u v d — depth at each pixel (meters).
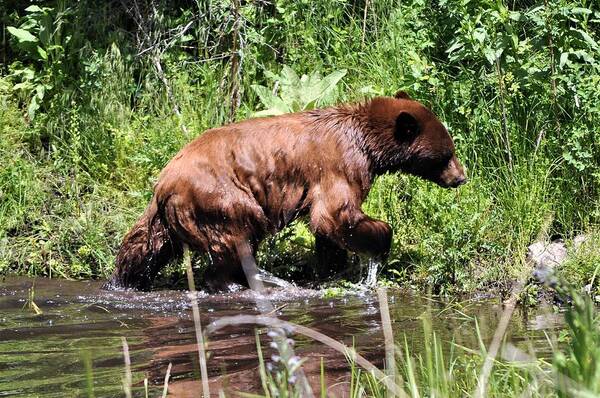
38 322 10.81
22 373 8.70
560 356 6.11
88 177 15.27
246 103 16.33
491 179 13.88
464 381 7.73
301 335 10.05
